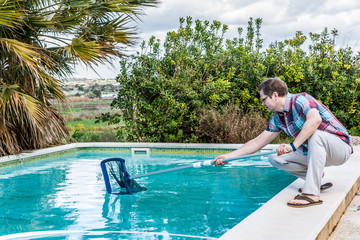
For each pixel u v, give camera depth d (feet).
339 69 33.32
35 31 25.44
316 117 10.57
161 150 29.12
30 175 20.85
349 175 14.21
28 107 23.52
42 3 27.43
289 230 8.59
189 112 31.48
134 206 14.23
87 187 17.65
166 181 18.71
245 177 19.39
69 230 11.64
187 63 32.22
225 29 33.83
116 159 16.35
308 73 31.86
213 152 28.09
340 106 32.12
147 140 31.53
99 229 11.67
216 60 32.91
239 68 33.14
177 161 24.66
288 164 11.93
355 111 31.83
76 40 25.35
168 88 31.24
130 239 10.69
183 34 32.53
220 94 31.07
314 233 8.52
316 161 10.66
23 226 12.15
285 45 34.01
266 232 8.50
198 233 11.12
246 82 31.71
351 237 9.71
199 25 32.83
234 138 28.53
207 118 29.30
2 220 12.85
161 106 31.40
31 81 24.53
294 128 11.25
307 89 31.55
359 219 11.12
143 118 31.60
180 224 11.99
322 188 12.09
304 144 11.43
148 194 16.11
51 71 26.89
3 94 23.20
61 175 20.71
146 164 23.62
